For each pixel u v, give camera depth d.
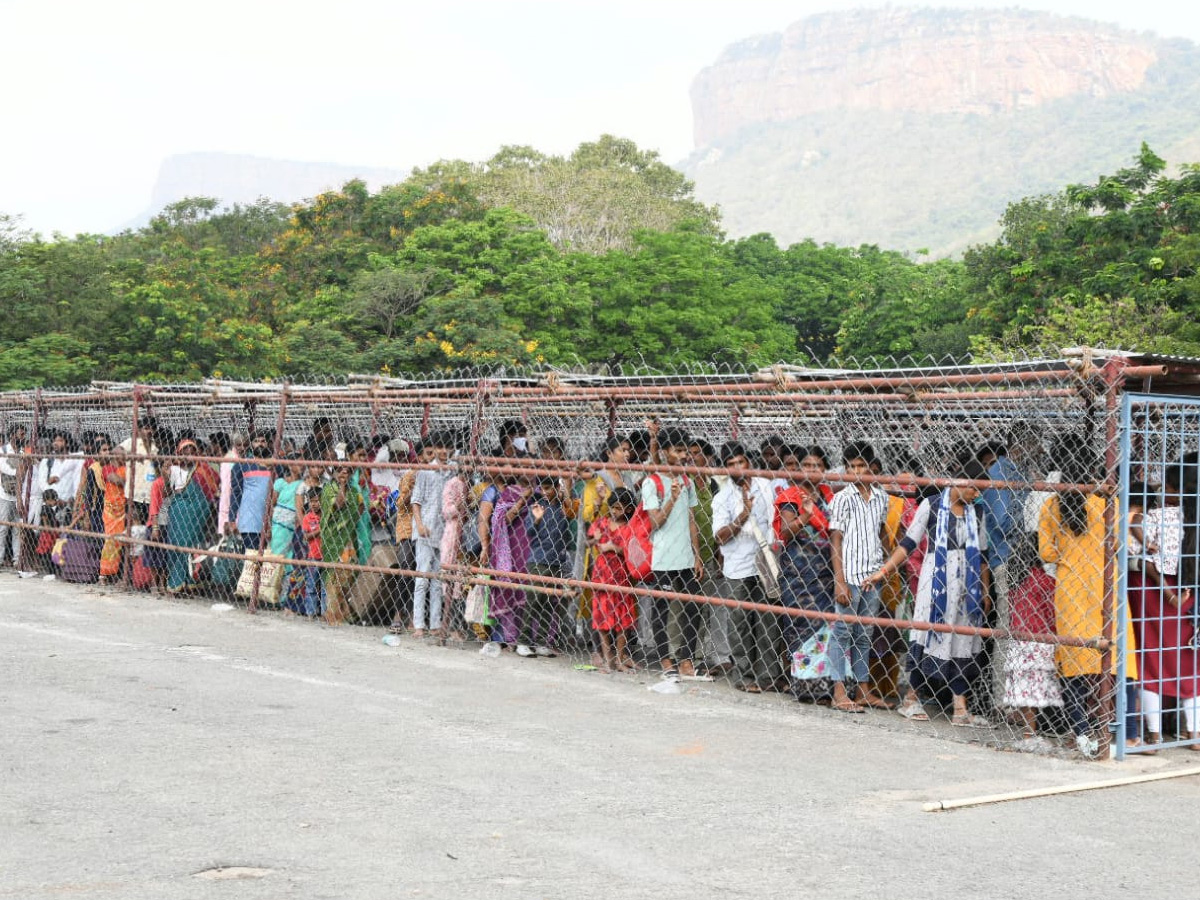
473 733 7.34
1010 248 36.72
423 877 4.77
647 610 9.63
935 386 9.48
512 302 37.56
